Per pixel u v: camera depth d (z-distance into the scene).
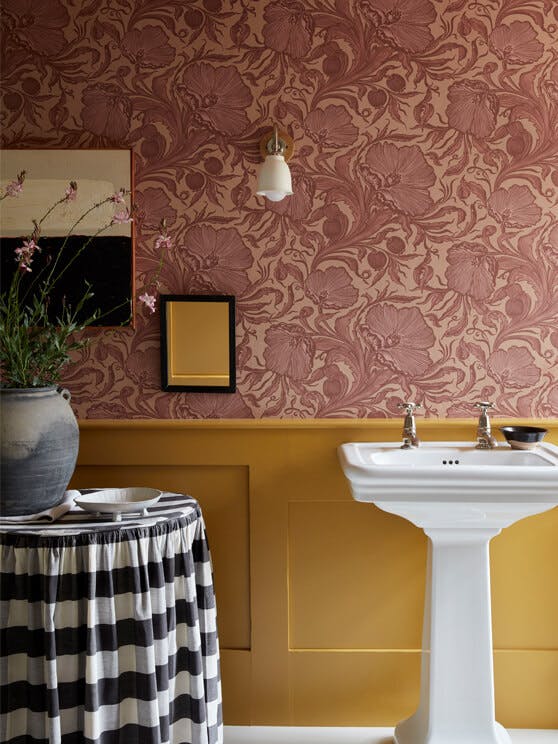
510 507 1.87
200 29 2.26
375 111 2.25
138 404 2.30
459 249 2.26
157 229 2.29
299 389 2.29
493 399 2.28
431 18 2.24
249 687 2.30
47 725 1.68
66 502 1.97
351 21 2.24
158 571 1.75
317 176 2.26
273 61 2.25
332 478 2.28
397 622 2.30
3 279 2.28
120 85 2.27
